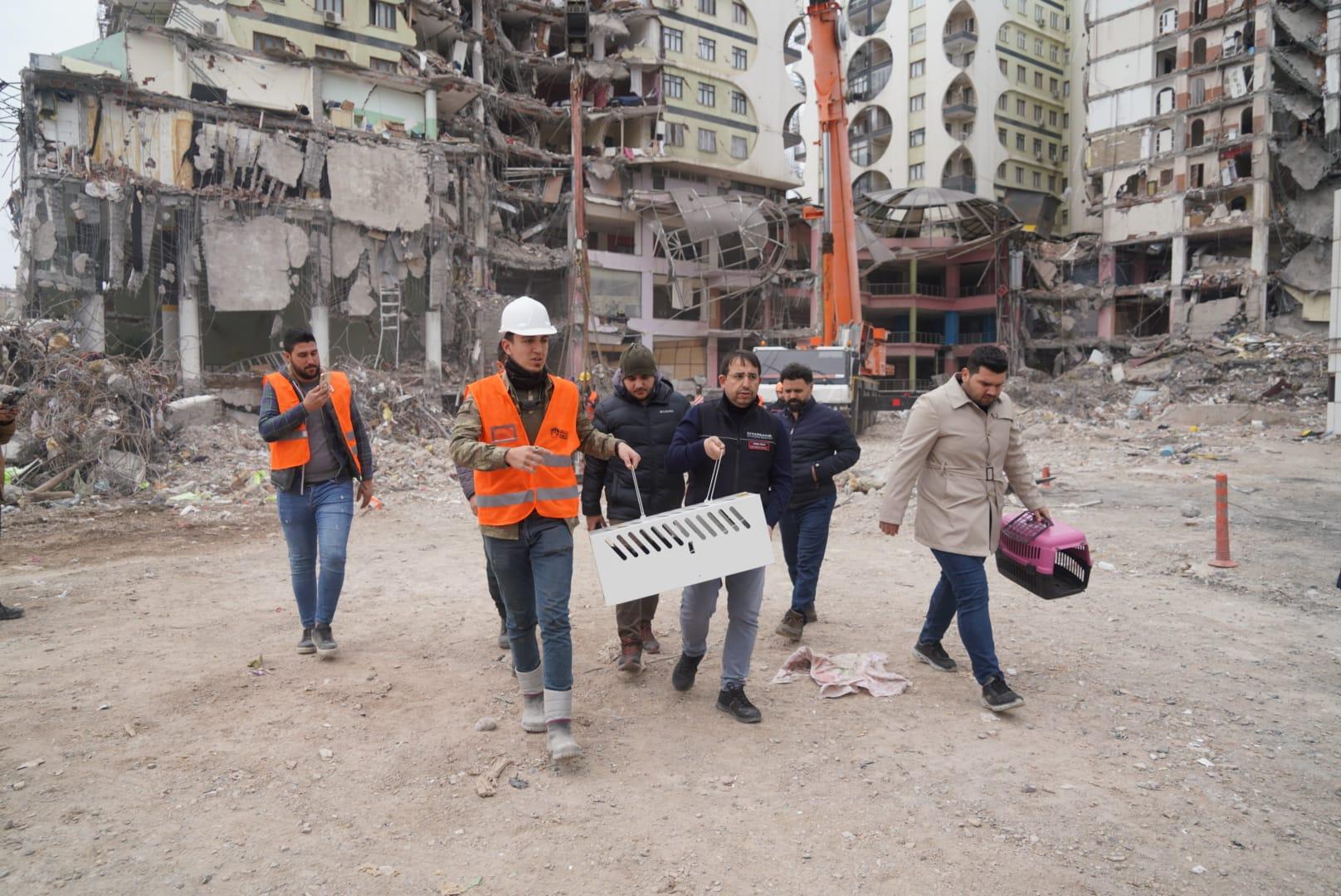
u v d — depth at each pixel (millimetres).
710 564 3801
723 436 4230
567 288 39844
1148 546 8898
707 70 43750
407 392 23953
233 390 25188
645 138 42344
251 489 14219
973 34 56125
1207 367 37344
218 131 26672
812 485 5516
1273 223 39906
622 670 4902
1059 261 48875
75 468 13906
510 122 41656
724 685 4238
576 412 3869
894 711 4312
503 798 3344
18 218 24219
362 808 3250
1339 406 22312
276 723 4074
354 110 30719
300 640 5445
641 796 3369
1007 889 2729
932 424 4332
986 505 4344
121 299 28922
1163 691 4621
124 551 9383
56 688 4566
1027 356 49062
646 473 4926
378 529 10883
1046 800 3348
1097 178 47062
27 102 24469
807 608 5605
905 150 59031
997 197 57656
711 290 43969
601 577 3654
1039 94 60438
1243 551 8578
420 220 29625
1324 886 2760
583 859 2895
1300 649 5414
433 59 33531
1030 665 5039
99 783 3424
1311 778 3568
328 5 30281
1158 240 44250
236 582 7594
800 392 5559
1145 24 44406
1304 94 40250
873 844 3008
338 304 28656
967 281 53219
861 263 48875
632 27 42688
